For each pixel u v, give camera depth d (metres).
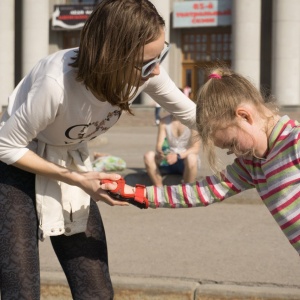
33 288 3.36
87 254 3.58
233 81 3.12
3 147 3.29
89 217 3.62
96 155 10.81
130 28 2.96
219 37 44.53
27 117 3.20
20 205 3.41
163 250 6.35
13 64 45.16
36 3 44.19
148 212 8.36
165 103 3.77
